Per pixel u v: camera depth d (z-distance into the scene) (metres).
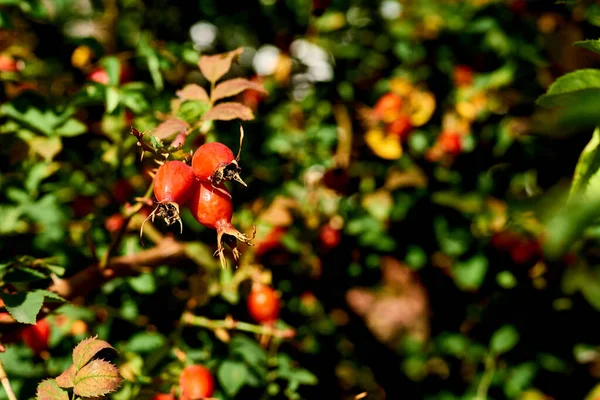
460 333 0.70
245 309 0.62
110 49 0.75
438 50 0.77
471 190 0.73
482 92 0.73
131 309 0.62
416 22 0.79
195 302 0.59
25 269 0.50
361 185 0.74
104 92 0.58
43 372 0.57
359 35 0.82
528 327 0.66
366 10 0.81
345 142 0.72
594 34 0.65
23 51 0.65
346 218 0.70
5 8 0.63
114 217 0.62
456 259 0.68
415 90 0.74
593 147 0.40
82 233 0.60
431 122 0.75
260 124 0.71
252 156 0.70
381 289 0.71
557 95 0.41
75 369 0.45
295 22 0.80
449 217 0.71
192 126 0.52
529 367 0.66
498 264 0.67
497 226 0.68
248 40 0.80
